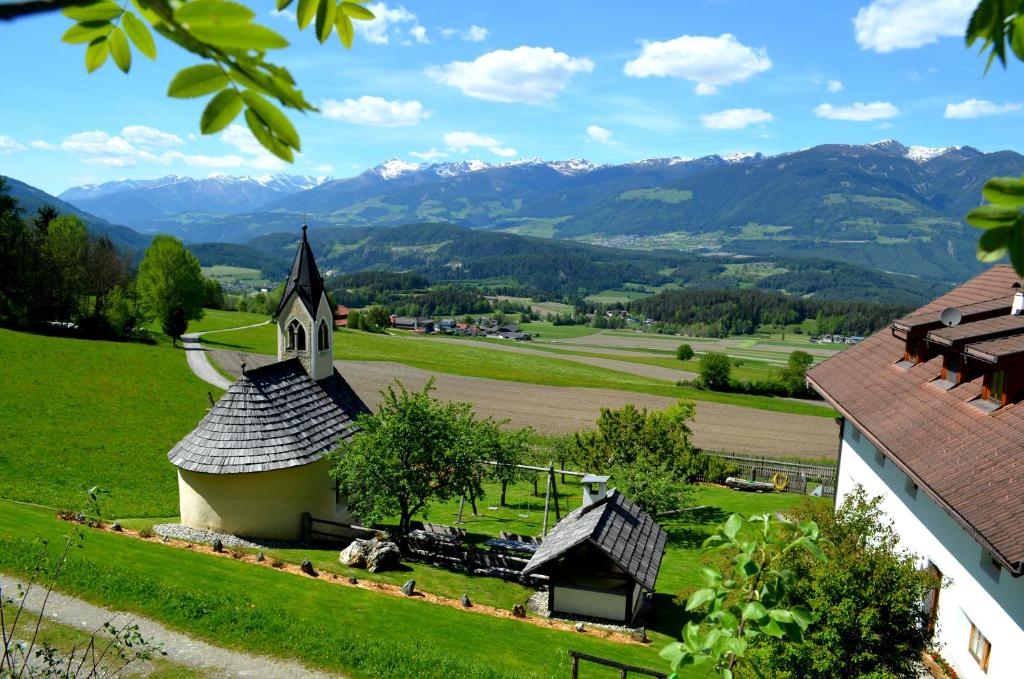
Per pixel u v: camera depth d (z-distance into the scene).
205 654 16.11
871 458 25.88
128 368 69.62
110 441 47.06
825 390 29.11
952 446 19.47
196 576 20.41
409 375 91.94
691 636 4.96
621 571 23.81
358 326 159.00
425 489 27.69
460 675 16.03
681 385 97.06
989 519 15.85
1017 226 2.04
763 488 49.00
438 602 22.62
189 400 61.38
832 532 15.62
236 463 27.56
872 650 14.04
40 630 16.02
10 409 50.75
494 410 76.88
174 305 94.00
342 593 21.33
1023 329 20.12
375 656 16.44
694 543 34.34
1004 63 2.32
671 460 41.47
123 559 20.89
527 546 28.53
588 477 27.27
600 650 19.89
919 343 25.55
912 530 21.72
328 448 29.86
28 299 82.44
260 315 143.50
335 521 30.64
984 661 17.00
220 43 1.63
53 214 100.00
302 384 32.00
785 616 4.78
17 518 23.58
